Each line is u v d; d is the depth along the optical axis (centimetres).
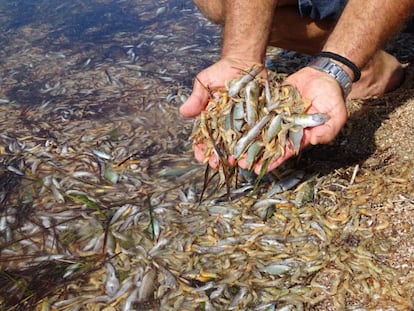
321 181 72
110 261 64
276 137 58
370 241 64
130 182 77
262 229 66
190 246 65
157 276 62
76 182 78
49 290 61
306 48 89
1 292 61
